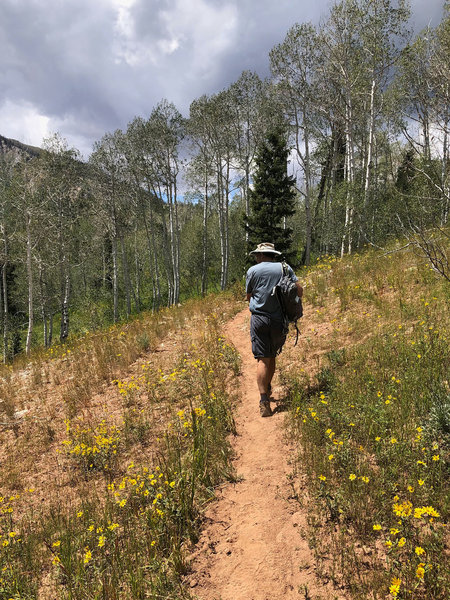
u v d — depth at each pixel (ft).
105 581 7.52
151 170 109.40
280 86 79.92
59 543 8.93
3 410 19.61
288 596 6.63
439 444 9.15
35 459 14.46
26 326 137.28
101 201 108.06
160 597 7.00
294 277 13.01
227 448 11.50
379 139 85.35
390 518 7.66
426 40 57.06
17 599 7.78
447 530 7.15
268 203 91.50
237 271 151.64
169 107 102.99
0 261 94.99
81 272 132.57
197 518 8.90
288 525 8.17
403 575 6.47
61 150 92.94
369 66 64.80
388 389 11.82
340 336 18.01
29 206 78.89
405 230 21.54
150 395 17.15
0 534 10.59
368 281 24.25
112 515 9.93
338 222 72.08
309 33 72.18
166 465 10.49
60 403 19.20
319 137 89.97
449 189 23.80
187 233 183.11
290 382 14.79
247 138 100.58
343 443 9.74
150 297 170.30
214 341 22.34
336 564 7.01
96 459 13.04
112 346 26.99
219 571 7.43
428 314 16.61
